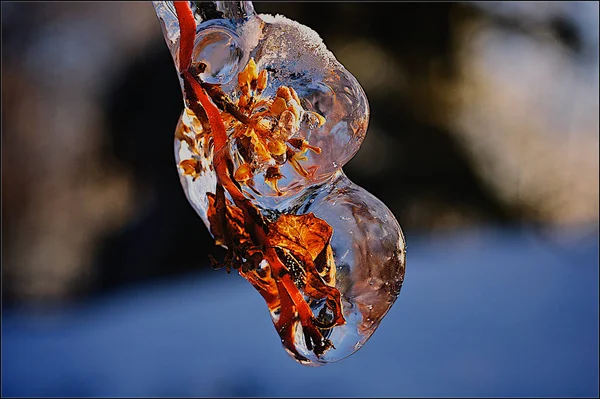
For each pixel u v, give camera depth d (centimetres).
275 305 43
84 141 233
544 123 239
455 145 221
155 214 218
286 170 43
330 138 43
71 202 229
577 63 242
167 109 224
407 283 118
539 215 232
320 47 44
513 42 240
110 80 234
